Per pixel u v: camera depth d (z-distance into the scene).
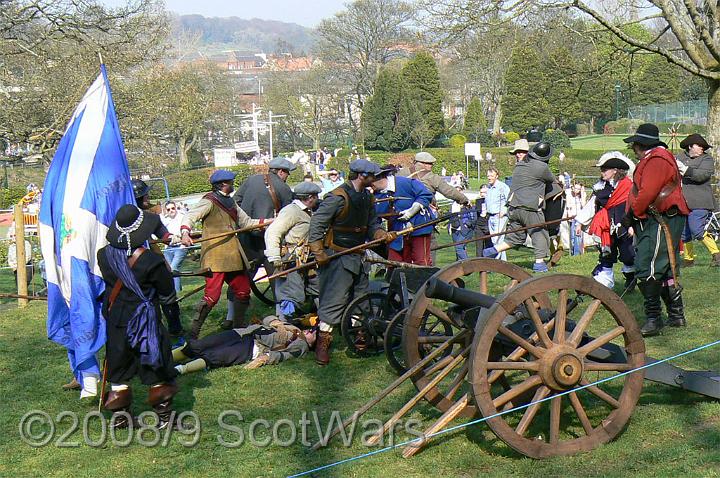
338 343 8.03
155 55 23.27
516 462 4.94
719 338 7.21
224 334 7.43
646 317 7.95
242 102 72.50
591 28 16.91
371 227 7.54
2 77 20.64
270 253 8.01
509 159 53.09
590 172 42.47
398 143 64.62
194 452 5.40
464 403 5.24
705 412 5.47
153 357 5.56
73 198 6.52
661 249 7.16
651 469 4.68
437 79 63.59
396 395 6.39
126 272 5.60
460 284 6.62
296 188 8.16
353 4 63.44
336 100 68.25
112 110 6.92
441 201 24.47
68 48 21.28
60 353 8.18
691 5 14.29
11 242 14.34
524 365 4.96
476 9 15.69
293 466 5.11
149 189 8.58
